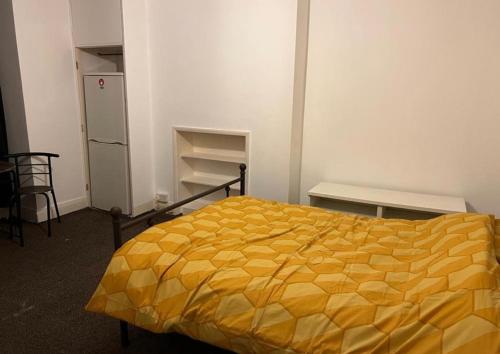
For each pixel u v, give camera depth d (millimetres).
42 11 3430
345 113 3055
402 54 2777
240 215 2348
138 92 3711
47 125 3605
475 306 1171
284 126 3287
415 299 1321
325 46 3004
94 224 3619
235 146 3750
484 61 2564
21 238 3107
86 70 3857
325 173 3246
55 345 1945
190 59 3578
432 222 2105
